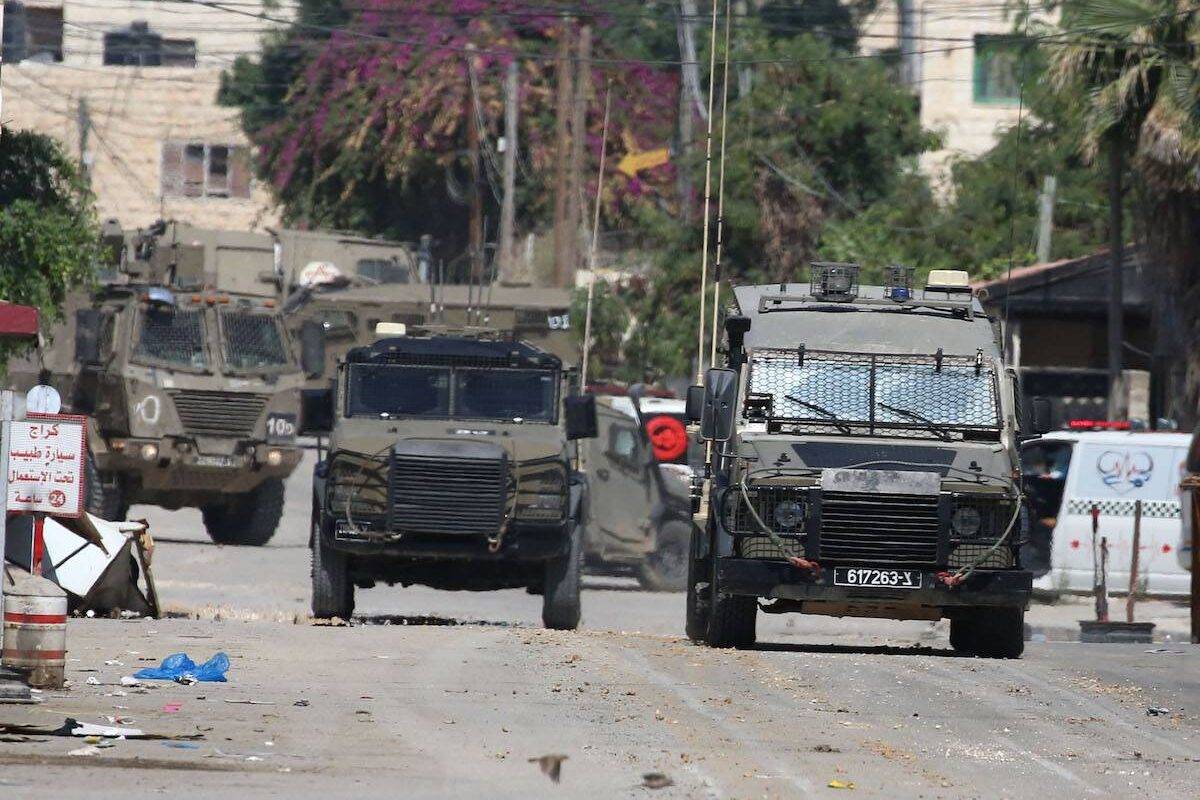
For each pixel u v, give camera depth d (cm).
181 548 12650
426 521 7838
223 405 12581
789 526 6612
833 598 6600
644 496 11238
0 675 4938
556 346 18112
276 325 12988
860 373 6931
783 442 6738
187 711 4691
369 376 8125
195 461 12475
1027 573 6606
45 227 10344
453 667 5878
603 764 4097
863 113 19975
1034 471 10800
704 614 7338
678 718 4850
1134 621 9719
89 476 12381
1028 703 5344
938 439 6819
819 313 7131
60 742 4131
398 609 10150
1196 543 8425
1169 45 13188
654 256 19150
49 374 12625
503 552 7912
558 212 18975
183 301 12681
